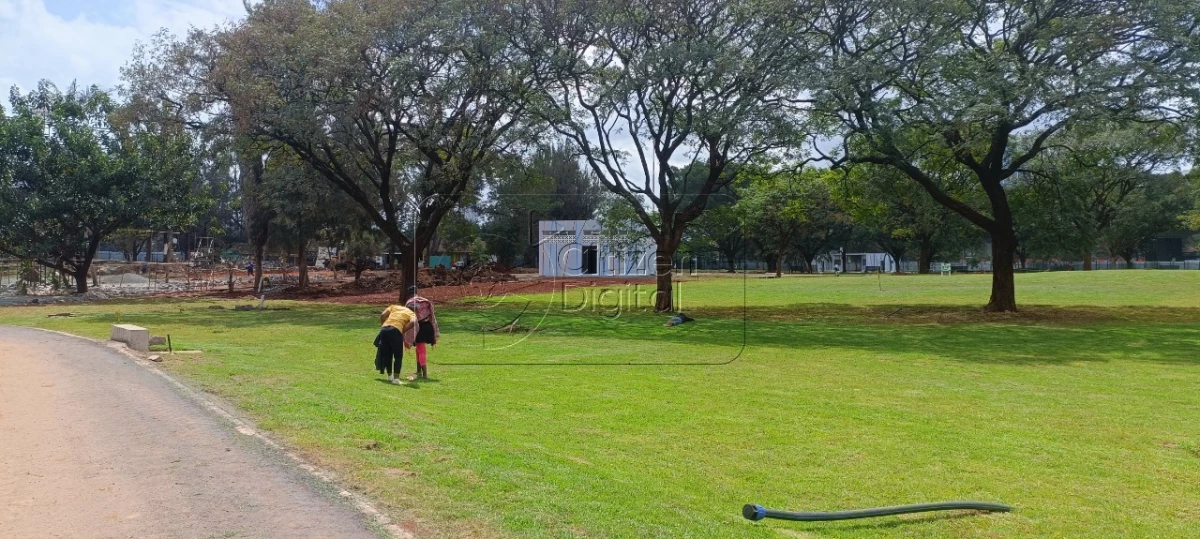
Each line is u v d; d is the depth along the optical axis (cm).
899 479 729
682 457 791
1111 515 636
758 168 2727
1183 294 3412
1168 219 5878
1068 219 3108
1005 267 2697
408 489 561
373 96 2514
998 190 2631
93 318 2403
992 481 726
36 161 3588
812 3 2259
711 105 2294
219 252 6581
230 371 1123
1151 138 2348
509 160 2850
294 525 487
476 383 1198
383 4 2400
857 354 1614
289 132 2544
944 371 1381
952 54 2161
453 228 4278
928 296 3616
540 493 570
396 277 4666
